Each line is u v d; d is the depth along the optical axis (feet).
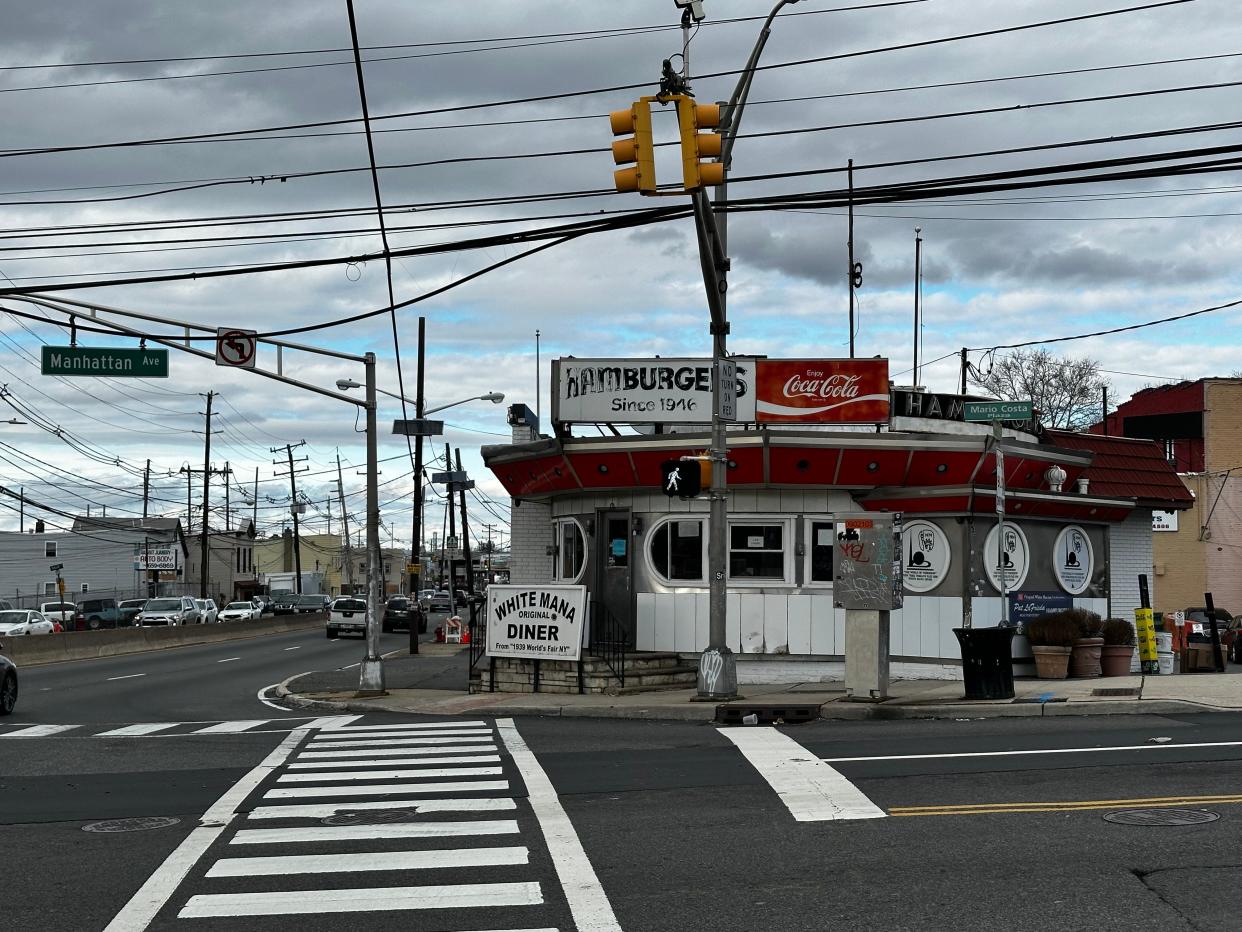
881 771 41.91
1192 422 172.45
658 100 49.93
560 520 86.48
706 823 34.58
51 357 70.44
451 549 250.57
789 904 26.30
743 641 78.23
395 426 124.57
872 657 64.08
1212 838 31.04
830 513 78.18
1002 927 24.25
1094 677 74.02
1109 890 26.68
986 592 74.95
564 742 53.72
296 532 325.01
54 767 50.29
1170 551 167.22
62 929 25.81
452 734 57.98
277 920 26.02
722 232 64.59
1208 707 57.72
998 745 47.03
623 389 79.51
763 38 62.03
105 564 317.83
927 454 76.48
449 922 25.55
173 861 31.68
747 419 78.48
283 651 152.35
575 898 27.14
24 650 130.52
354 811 37.93
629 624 80.89
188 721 70.38
